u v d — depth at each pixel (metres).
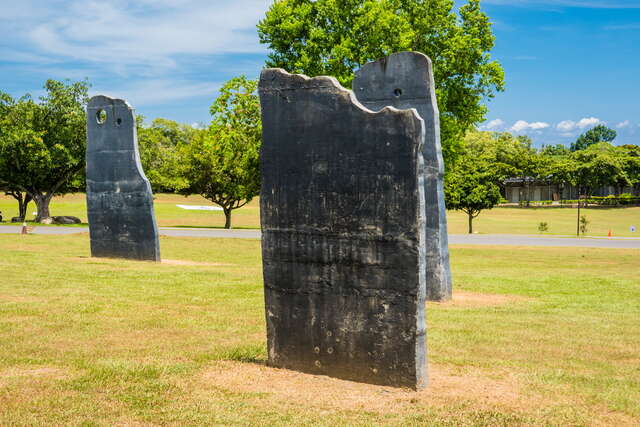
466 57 36.88
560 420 6.52
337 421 6.38
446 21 37.53
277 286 8.53
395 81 14.79
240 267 20.94
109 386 7.43
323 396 7.24
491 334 10.98
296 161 8.35
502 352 9.67
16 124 46.12
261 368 8.45
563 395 7.45
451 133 36.91
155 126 89.81
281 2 35.72
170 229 45.09
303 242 8.28
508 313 13.30
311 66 34.12
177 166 54.44
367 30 33.44
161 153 54.47
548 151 146.50
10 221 52.34
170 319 11.52
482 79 38.28
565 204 108.44
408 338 7.47
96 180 22.23
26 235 31.48
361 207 7.79
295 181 8.36
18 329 10.28
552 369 8.68
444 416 6.56
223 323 11.30
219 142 41.81
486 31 38.44
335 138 8.01
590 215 87.81
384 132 7.60
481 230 59.22
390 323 7.59
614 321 12.46
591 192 118.81
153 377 7.85
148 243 21.28
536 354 9.59
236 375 8.06
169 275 17.56
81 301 12.94
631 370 8.72
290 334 8.42
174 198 104.19
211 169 53.12
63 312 11.76
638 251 30.61
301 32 35.09
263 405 6.88
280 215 8.50
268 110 8.62
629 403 7.16
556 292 16.88
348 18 34.41
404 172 7.45
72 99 46.69
